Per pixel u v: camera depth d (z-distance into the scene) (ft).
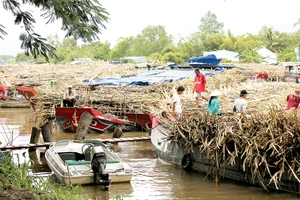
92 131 69.72
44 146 49.24
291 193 34.99
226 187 37.63
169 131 46.14
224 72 93.97
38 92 81.15
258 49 251.60
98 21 26.96
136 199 34.24
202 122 40.86
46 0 24.88
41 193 26.43
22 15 26.25
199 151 42.42
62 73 114.73
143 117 64.28
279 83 79.46
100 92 76.54
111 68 122.83
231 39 272.10
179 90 48.67
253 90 70.13
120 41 269.23
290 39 285.23
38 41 27.20
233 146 38.19
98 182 37.06
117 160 39.04
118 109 72.69
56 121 71.72
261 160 35.47
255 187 37.45
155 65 118.11
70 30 26.68
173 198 34.58
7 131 72.69
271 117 36.32
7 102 111.96
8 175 27.63
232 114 41.73
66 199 27.14
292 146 34.04
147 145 59.00
